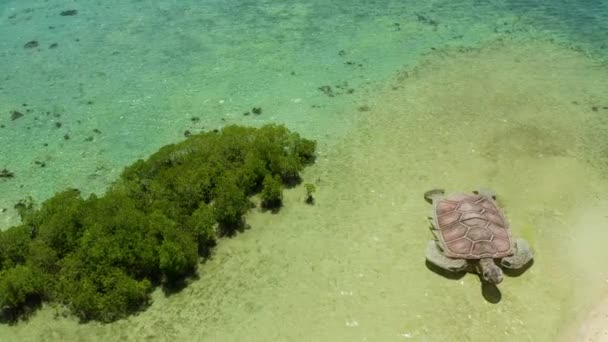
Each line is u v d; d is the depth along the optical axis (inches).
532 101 890.7
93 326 566.3
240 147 760.3
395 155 783.1
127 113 906.1
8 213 719.7
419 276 597.3
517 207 684.7
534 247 627.5
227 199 668.1
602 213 673.6
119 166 793.6
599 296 571.5
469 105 887.7
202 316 570.3
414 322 550.3
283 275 610.2
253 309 574.2
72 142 847.1
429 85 946.1
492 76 964.0
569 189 711.7
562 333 536.1
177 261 592.4
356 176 746.8
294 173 740.7
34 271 595.2
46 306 589.9
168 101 931.3
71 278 589.3
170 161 753.0
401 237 646.5
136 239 611.5
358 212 687.1
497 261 594.6
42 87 981.8
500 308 559.8
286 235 661.3
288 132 794.2
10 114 913.5
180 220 654.5
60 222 629.6
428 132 827.4
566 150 781.9
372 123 855.7
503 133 818.8
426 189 716.0
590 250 623.8
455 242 587.5
